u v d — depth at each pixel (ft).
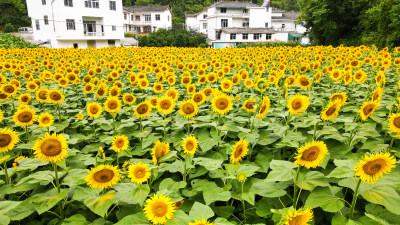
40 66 40.24
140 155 13.50
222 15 259.39
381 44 85.71
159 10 271.69
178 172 12.05
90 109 15.25
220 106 13.25
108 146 15.16
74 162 12.29
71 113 20.61
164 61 40.96
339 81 22.07
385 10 87.45
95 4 159.43
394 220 7.64
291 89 23.71
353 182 8.37
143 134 14.28
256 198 11.11
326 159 9.72
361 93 19.85
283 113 14.94
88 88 20.99
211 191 9.14
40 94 16.96
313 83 24.38
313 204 7.93
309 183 8.38
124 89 26.66
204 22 299.17
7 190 9.67
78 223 8.08
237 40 242.37
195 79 30.60
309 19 146.92
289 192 10.23
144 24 276.21
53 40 154.51
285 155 12.66
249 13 262.67
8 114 19.31
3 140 9.56
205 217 7.16
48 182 10.41
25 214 8.38
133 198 7.93
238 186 10.13
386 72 29.17
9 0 273.75
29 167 10.21
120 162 12.99
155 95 23.59
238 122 16.05
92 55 57.62
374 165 6.64
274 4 404.57
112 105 15.60
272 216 9.00
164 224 7.08
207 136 13.16
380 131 14.29
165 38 180.96
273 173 8.93
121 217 8.84
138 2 348.79
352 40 123.24
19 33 219.61
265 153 12.59
